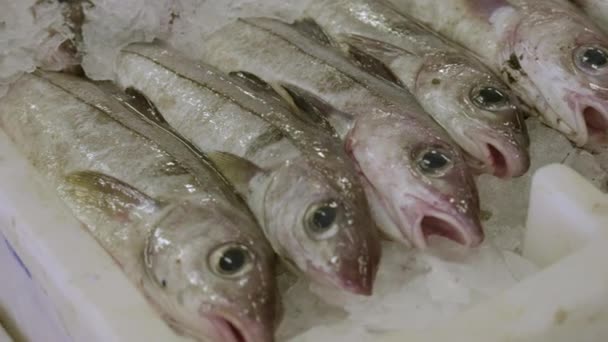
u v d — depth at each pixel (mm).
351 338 444
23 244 482
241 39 594
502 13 593
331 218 474
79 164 513
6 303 568
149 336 438
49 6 596
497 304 444
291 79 565
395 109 532
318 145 510
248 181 507
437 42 586
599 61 544
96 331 442
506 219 526
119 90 569
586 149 559
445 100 548
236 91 546
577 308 446
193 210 477
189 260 455
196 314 448
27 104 545
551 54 558
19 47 581
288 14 630
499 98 540
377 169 512
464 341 433
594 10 604
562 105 552
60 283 459
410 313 464
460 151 521
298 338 447
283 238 482
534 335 440
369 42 596
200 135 533
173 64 562
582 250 461
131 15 600
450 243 500
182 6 612
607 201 477
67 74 570
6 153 518
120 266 479
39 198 493
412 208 496
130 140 516
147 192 489
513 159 527
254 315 445
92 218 493
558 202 480
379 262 482
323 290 477
